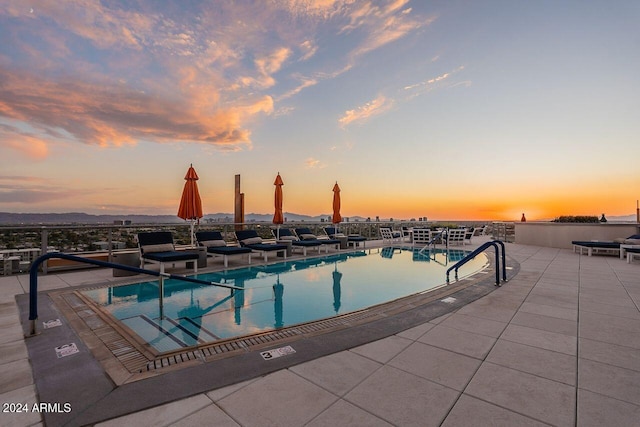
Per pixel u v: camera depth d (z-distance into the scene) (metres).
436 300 3.88
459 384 1.87
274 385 1.86
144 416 1.54
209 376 1.96
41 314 3.34
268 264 7.55
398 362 2.17
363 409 1.61
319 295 4.84
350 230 13.43
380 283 5.70
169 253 6.09
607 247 8.11
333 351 2.36
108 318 3.21
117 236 6.78
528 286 4.68
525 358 2.24
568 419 1.52
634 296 4.07
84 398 1.71
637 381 1.91
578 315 3.26
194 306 4.16
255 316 3.77
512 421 1.51
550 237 10.95
